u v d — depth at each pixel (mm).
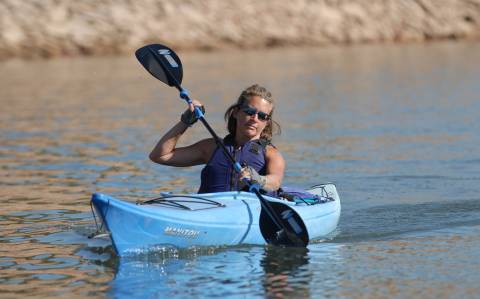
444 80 56812
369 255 18500
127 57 72438
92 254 18391
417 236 20312
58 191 25750
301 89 52562
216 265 17500
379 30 89125
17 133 37344
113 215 17266
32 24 72688
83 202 24172
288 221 18984
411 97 48656
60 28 73438
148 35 76375
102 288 16016
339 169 29156
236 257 18141
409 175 28047
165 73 20688
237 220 18906
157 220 17750
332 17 87500
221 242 18734
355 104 45938
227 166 19656
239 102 19672
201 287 16031
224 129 37906
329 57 74062
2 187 26406
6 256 18438
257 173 19141
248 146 19656
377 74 60938
